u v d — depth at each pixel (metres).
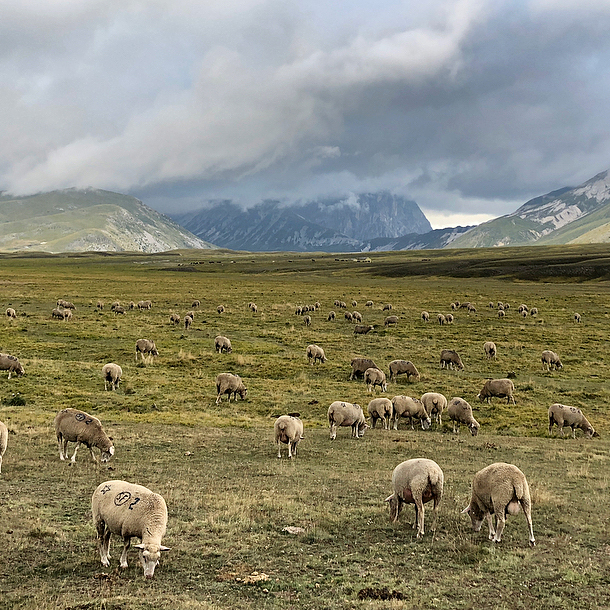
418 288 122.06
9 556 11.49
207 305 83.44
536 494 17.11
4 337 50.84
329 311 79.12
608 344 56.41
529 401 36.22
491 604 10.07
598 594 10.52
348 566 11.66
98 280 137.25
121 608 9.34
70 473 18.06
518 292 111.25
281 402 33.78
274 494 16.72
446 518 14.89
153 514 10.75
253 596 10.16
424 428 29.53
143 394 34.34
